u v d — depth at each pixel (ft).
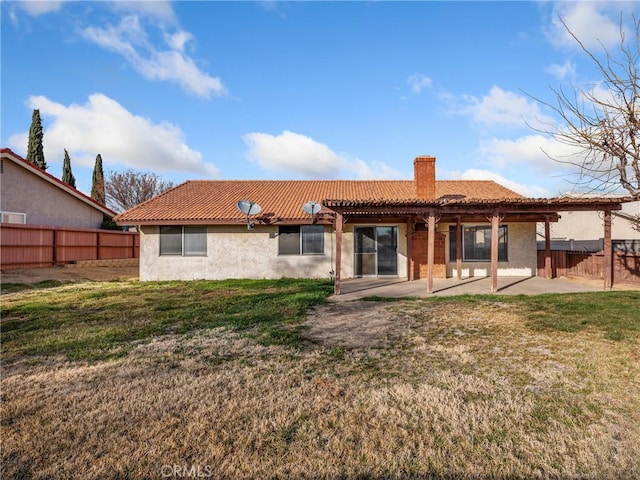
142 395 12.18
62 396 12.19
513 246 47.21
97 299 31.53
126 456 8.87
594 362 14.42
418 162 49.03
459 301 28.53
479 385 12.51
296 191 55.77
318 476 8.05
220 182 61.46
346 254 46.85
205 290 36.81
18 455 9.00
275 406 11.27
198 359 15.62
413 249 46.55
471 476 7.95
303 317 23.44
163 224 45.47
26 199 59.41
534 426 9.87
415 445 9.12
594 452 8.68
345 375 13.65
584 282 40.42
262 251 47.01
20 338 19.04
